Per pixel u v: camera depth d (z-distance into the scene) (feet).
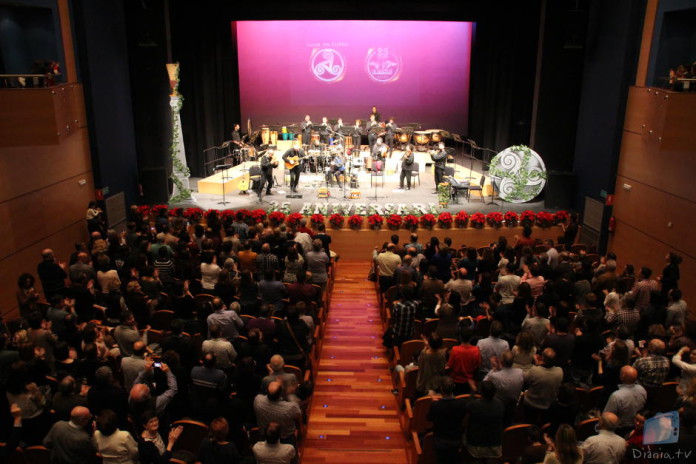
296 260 30.96
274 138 74.28
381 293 34.68
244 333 24.48
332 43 75.92
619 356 20.10
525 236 36.52
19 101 32.73
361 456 21.86
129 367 19.71
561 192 51.26
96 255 34.01
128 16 50.06
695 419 16.93
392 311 28.73
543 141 52.85
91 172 44.73
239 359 20.52
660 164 38.19
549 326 22.82
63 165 40.57
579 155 50.26
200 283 30.14
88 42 42.96
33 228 36.99
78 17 42.09
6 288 34.24
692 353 20.90
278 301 27.09
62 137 34.96
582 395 20.66
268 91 77.05
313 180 63.10
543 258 32.48
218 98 70.23
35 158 37.11
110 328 24.20
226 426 15.69
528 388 19.57
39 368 20.03
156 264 29.99
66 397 17.89
